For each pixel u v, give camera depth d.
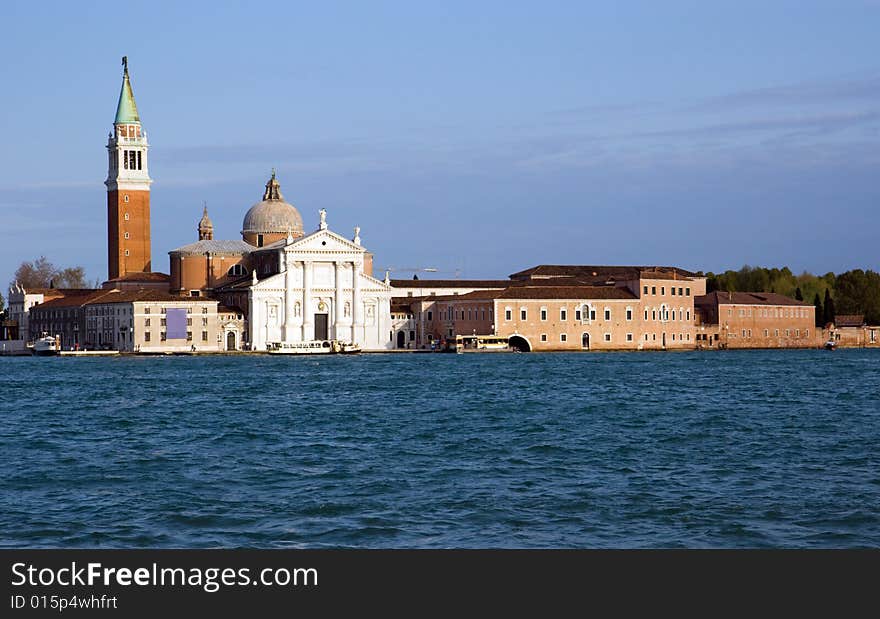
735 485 80.12
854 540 64.88
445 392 169.50
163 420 129.25
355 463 91.56
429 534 66.56
